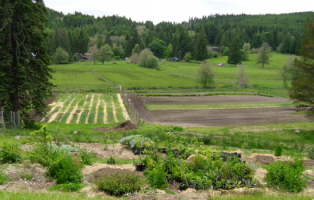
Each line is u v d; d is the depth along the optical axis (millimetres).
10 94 22531
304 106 29531
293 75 65500
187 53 137625
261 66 116125
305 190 8484
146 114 36875
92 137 20109
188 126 30125
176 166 9000
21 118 24766
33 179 8562
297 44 144250
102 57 119438
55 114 32969
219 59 145750
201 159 9695
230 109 41375
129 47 151625
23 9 21719
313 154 14234
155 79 78500
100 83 68562
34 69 23406
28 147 13555
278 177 8688
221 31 189125
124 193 7742
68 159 8891
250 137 23031
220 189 8008
